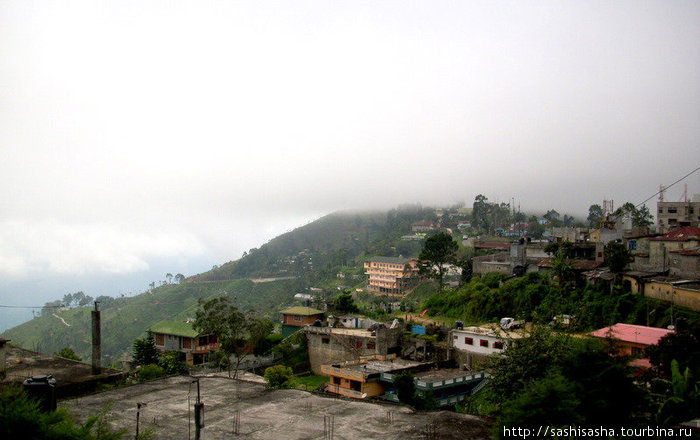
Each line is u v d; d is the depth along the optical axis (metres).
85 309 176.88
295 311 76.56
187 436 16.03
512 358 25.03
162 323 71.12
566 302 52.78
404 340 57.62
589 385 16.16
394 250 175.38
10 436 12.28
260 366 60.81
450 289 78.88
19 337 156.12
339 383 49.81
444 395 42.94
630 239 70.88
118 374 29.03
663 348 26.70
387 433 15.79
